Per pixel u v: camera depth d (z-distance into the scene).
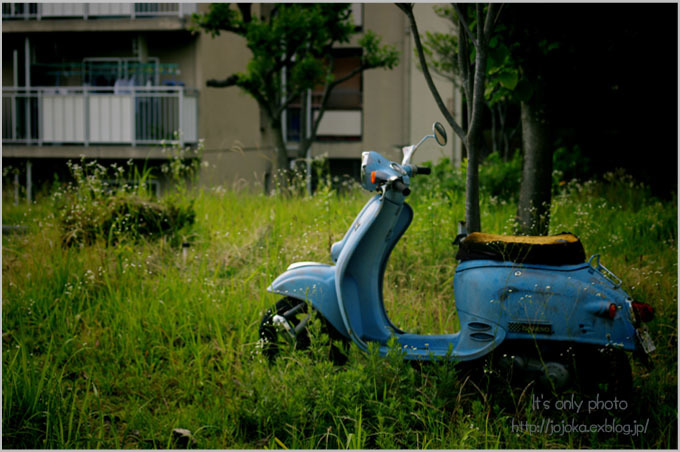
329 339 4.55
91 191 7.89
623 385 3.93
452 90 18.00
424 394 3.87
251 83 15.78
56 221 7.49
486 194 10.34
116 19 17.28
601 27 7.63
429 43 15.84
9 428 3.70
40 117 16.48
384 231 4.38
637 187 11.14
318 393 3.86
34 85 18.16
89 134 16.33
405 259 6.52
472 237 4.27
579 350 4.02
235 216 8.52
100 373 4.52
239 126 18.53
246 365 4.46
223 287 6.01
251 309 5.50
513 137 16.89
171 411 4.06
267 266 6.32
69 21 17.39
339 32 16.14
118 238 7.03
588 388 4.01
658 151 13.99
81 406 4.10
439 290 6.19
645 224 8.18
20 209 9.61
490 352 4.01
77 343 4.96
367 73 20.06
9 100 17.09
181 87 15.88
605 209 9.01
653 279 5.86
